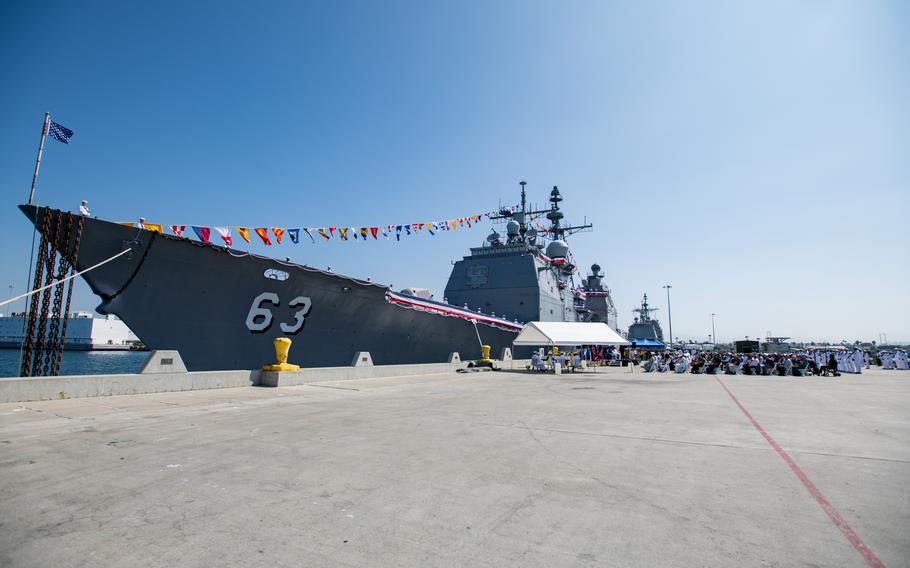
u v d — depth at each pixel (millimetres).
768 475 5020
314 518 3619
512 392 13570
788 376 23719
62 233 12062
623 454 5918
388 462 5328
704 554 3092
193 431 6816
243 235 13539
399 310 19797
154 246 13242
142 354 74938
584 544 3223
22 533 3223
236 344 15078
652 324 74688
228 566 2814
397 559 2947
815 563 2973
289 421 7855
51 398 8945
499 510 3863
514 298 32656
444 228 20625
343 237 16125
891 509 3992
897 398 12797
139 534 3254
